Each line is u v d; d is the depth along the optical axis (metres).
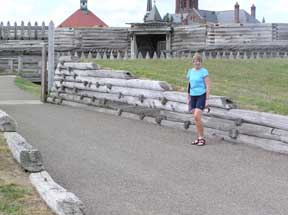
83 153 10.45
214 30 55.44
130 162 9.60
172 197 7.36
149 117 14.75
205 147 10.99
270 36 53.78
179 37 58.00
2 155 9.27
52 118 15.95
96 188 7.84
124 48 60.06
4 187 7.37
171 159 9.85
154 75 21.52
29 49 57.19
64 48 58.84
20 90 29.84
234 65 31.44
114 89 17.05
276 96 17.44
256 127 10.91
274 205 6.98
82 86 19.25
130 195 7.46
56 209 6.27
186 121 13.15
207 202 7.12
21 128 13.83
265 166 9.22
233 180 8.28
